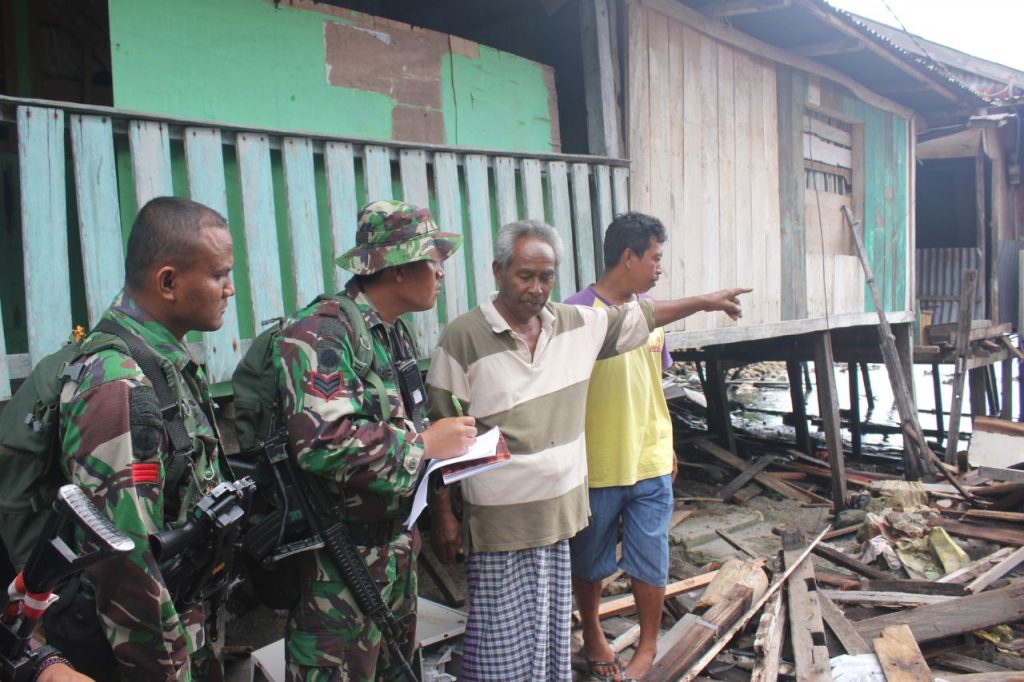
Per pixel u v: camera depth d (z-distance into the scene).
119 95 3.01
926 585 4.50
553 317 2.51
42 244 2.57
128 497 1.42
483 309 2.48
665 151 5.53
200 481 1.71
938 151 12.65
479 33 6.09
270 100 3.50
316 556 1.95
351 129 3.83
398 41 4.02
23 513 1.52
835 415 7.05
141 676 1.48
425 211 2.11
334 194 3.39
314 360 1.86
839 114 7.85
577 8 5.35
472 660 2.45
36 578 1.25
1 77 4.36
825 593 4.27
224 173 3.07
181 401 1.65
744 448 9.33
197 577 1.66
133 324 1.62
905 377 9.24
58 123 2.60
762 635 3.38
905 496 6.47
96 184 2.69
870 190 8.52
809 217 7.57
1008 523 5.89
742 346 8.85
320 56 3.69
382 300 2.11
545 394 2.44
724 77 6.16
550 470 2.41
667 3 5.42
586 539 2.92
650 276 2.97
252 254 3.12
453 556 2.67
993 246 12.56
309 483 1.91
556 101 4.90
